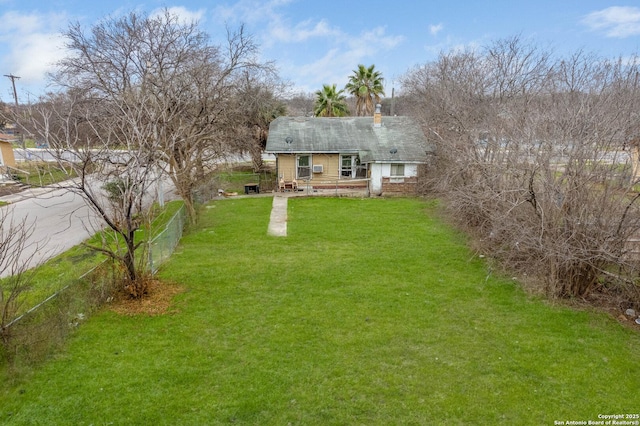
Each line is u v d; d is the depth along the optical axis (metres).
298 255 11.63
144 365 6.11
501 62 18.73
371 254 11.66
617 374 5.90
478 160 11.49
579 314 7.72
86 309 7.67
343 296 8.73
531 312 7.89
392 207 18.59
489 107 15.13
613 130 7.66
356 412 5.15
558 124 8.34
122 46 16.47
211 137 16.45
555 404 5.29
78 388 5.56
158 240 10.53
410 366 6.16
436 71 28.05
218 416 5.07
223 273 10.09
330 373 5.96
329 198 21.05
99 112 13.95
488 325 7.42
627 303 7.88
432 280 9.62
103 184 11.78
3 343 5.99
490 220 10.86
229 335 7.07
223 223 15.72
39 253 12.18
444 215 16.33
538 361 6.25
